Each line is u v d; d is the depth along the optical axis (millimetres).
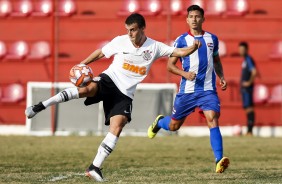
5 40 64188
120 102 29969
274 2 63062
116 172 34969
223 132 61750
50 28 63938
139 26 29547
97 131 59844
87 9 64000
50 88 60406
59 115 60188
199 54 35000
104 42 63469
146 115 59281
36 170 35875
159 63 62562
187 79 33344
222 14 63000
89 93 29547
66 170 35969
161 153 45594
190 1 63531
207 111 34500
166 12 63062
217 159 33219
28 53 63938
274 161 41281
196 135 60281
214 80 35312
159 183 29859
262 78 62781
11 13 64250
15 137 56656
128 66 30172
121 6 63656
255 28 63000
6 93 63656
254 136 59062
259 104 62219
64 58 63312
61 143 51562
